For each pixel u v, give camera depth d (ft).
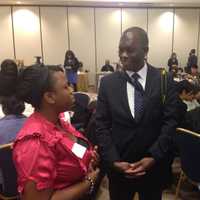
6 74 5.86
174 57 36.40
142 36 4.78
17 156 2.88
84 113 10.62
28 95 3.20
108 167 5.06
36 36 36.09
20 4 34.58
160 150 4.83
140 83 4.90
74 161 3.16
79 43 37.29
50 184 2.91
